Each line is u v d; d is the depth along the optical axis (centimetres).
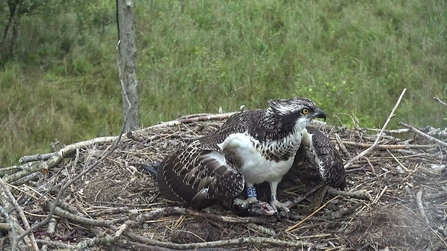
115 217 229
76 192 238
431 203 231
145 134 265
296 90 368
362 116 351
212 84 377
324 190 235
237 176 222
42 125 350
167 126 270
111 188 240
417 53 395
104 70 396
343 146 256
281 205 231
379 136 252
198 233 223
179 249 218
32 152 335
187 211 228
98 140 261
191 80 382
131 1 306
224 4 460
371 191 237
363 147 257
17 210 225
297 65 393
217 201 225
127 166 249
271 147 226
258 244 220
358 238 221
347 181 242
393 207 229
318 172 237
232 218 227
